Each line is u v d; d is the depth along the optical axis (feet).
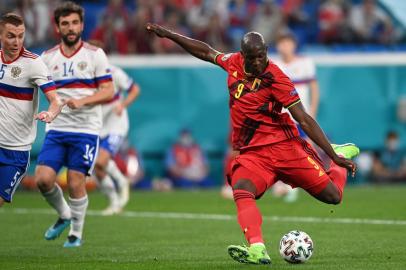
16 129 97.04
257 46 86.58
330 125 236.84
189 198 197.98
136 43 246.68
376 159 238.48
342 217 149.69
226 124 234.38
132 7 273.33
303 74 173.37
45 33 247.29
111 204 162.40
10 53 94.84
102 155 157.07
